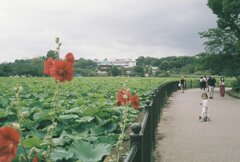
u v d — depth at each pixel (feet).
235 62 158.10
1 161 7.02
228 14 156.25
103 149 19.11
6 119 34.71
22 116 9.43
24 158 8.64
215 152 33.09
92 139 25.22
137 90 85.25
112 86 107.24
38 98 60.03
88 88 91.40
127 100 16.63
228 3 153.58
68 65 11.74
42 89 83.71
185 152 33.01
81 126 31.37
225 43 158.10
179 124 51.31
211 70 165.17
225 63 158.92
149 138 26.86
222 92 122.83
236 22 160.04
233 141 38.40
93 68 450.30
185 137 40.68
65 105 46.88
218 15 164.14
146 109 27.86
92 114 34.24
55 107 12.63
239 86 141.18
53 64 11.89
